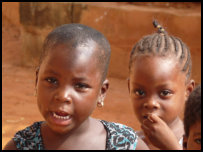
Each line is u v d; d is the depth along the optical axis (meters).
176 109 3.11
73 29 2.30
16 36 12.84
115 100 8.52
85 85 2.21
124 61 9.98
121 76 10.05
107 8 9.88
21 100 8.50
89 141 2.38
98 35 2.36
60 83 2.19
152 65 3.07
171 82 3.07
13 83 9.66
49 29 10.84
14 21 13.05
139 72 3.08
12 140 2.43
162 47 3.22
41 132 2.42
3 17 13.22
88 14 10.16
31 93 9.00
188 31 8.98
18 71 10.75
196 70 9.07
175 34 9.14
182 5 10.34
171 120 3.11
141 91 3.09
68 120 2.19
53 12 10.71
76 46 2.22
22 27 11.26
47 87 2.20
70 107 2.17
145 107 3.06
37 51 11.09
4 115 7.57
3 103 8.24
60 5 10.58
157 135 2.80
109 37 9.96
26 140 2.39
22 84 9.62
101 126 2.47
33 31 11.06
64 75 2.17
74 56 2.19
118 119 7.54
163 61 3.10
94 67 2.24
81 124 2.38
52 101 2.17
